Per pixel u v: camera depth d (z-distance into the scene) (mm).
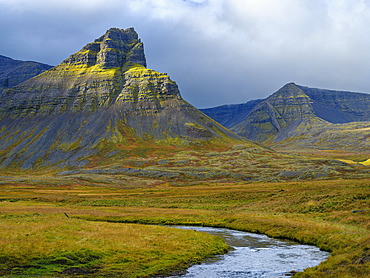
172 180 191875
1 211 68438
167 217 67875
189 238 44406
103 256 34500
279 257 36844
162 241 41781
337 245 39125
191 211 75750
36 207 82688
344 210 57844
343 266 28547
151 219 66000
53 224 50188
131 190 145000
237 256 37531
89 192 134750
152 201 98875
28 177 177375
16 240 37500
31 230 43875
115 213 73062
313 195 75312
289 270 31641
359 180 119375
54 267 30844
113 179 182000
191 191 125125
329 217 54406
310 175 183500
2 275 28266
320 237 44000
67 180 169125
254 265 33562
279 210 68312
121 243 39656
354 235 40375
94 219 66312
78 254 34125
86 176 187375
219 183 175375
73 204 96938
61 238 40188
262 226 55062
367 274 25531
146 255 35562
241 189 119812
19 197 108938
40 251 34094
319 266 30125
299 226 50594
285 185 119562
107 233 44938
